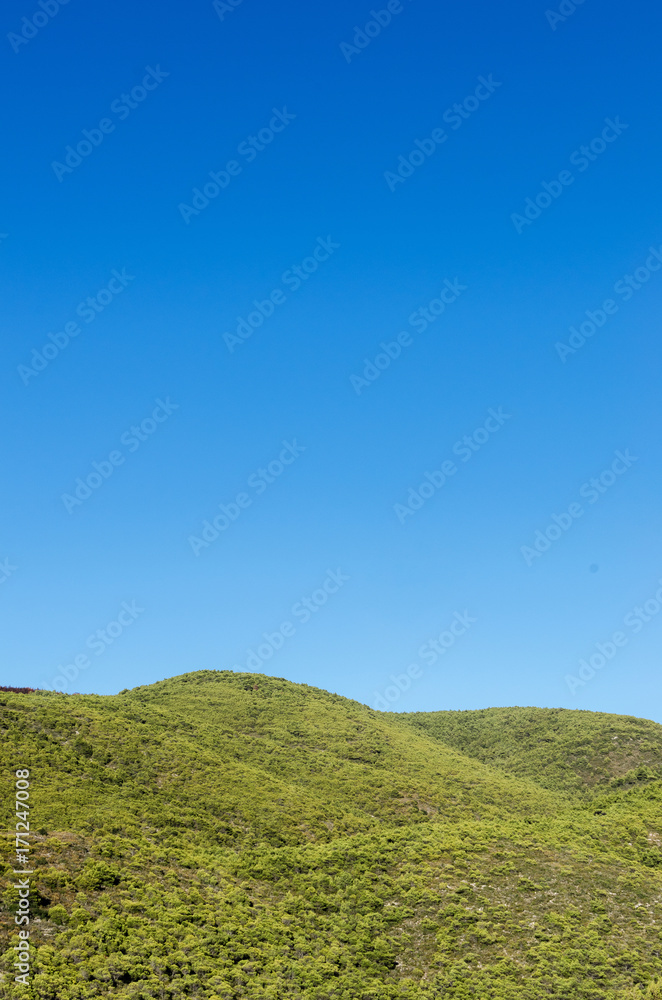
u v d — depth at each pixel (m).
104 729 62.22
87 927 32.91
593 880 48.47
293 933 39.81
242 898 41.16
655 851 54.88
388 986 37.38
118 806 48.31
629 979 38.78
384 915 44.09
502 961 40.00
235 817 54.06
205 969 33.34
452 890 46.59
